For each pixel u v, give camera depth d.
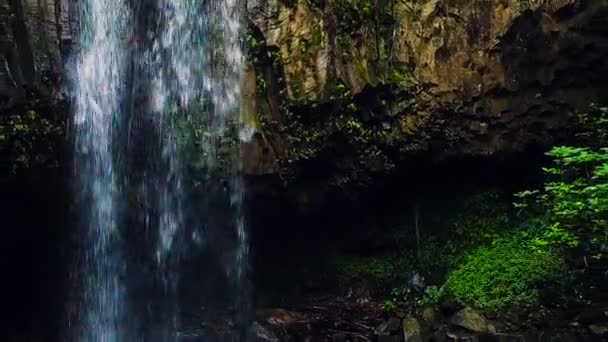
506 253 7.51
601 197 6.06
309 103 7.19
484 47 7.60
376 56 7.40
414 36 7.52
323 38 7.24
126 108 7.23
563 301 6.91
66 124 6.70
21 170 6.45
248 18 7.35
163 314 7.61
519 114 7.66
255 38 7.34
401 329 7.22
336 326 7.45
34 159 6.51
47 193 6.86
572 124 7.65
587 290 6.91
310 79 7.21
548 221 7.37
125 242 7.42
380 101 7.40
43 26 6.53
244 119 7.38
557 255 7.18
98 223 7.24
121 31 7.20
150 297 7.59
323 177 7.58
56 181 6.81
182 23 7.54
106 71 7.07
